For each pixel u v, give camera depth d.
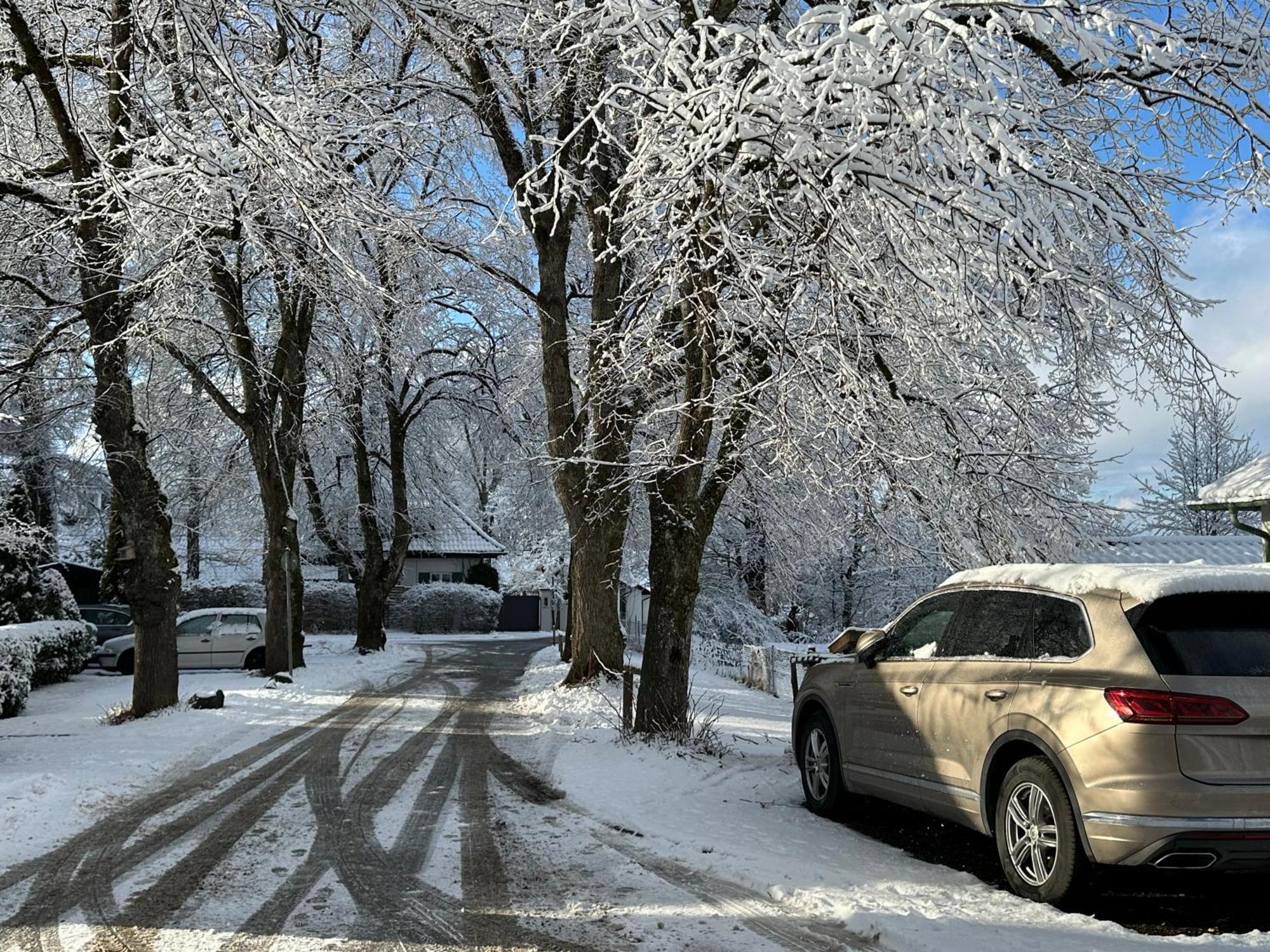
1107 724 5.23
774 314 9.40
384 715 15.16
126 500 14.91
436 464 35.12
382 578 31.11
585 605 18.03
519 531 37.88
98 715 15.96
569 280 23.48
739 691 19.78
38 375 17.69
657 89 9.06
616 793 8.72
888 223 8.62
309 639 39.62
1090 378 11.25
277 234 14.01
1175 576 5.54
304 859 6.67
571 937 5.11
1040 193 8.12
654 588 11.41
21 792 8.45
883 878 6.06
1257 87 9.14
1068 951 4.66
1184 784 5.01
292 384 22.27
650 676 11.32
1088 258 9.32
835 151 8.16
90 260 13.83
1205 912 5.42
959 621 6.88
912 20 7.25
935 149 7.62
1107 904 5.54
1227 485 16.00
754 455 13.34
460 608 49.34
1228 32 9.09
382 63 18.47
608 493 17.52
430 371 30.20
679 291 10.66
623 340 13.05
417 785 9.41
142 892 5.93
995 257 8.20
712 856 6.57
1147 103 9.23
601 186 15.58
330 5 12.51
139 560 14.84
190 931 5.20
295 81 13.29
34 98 14.96
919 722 6.80
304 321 22.36
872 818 7.95
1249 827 4.98
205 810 8.27
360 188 12.33
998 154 8.25
